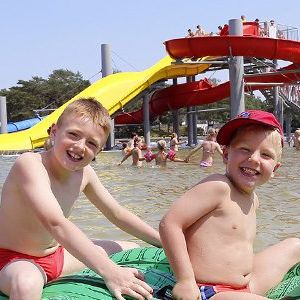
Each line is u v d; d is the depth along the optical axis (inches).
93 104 53.4
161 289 51.7
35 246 52.6
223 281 50.5
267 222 107.6
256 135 51.4
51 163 53.3
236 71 384.8
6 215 52.6
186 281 48.8
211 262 50.6
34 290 46.7
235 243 51.4
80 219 112.7
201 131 1079.6
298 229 100.6
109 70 491.2
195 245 51.2
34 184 50.5
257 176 51.8
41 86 1318.9
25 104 1263.5
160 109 496.1
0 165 297.6
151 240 61.6
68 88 1331.2
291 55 366.0
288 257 57.9
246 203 53.0
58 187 53.7
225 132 52.9
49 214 49.3
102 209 60.9
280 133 53.1
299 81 418.9
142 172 237.0
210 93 461.4
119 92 433.4
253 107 1215.6
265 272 55.3
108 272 48.4
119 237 95.3
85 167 58.6
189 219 50.5
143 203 137.3
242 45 362.0
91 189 59.7
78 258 48.8
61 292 48.0
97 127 52.1
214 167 255.0
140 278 51.0
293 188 162.9
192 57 379.6
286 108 588.4
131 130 1003.9
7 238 52.7
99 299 47.0
